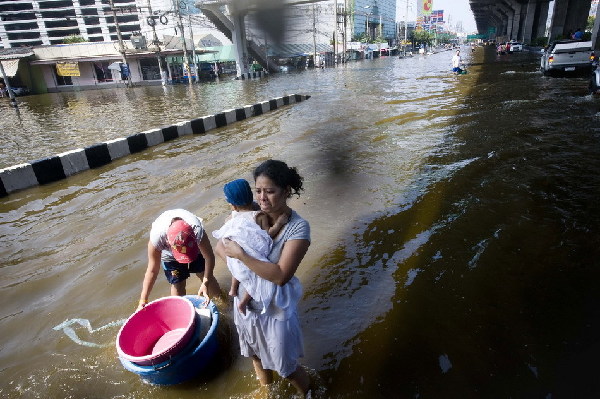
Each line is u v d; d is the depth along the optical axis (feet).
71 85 130.52
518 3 200.54
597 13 56.34
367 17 286.87
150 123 43.32
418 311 9.38
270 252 5.81
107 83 131.54
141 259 13.01
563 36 104.83
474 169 18.44
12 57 116.26
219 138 31.99
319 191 17.72
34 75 125.90
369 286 10.55
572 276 10.03
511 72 68.85
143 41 116.88
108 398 7.66
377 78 84.64
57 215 17.25
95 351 8.98
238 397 7.50
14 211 18.08
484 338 8.34
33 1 257.14
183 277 9.68
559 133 23.39
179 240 8.21
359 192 17.21
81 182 22.08
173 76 138.82
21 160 28.68
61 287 11.68
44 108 69.97
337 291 10.47
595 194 14.60
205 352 7.90
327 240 13.21
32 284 11.90
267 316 6.12
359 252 12.30
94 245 14.20
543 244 11.61
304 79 104.06
